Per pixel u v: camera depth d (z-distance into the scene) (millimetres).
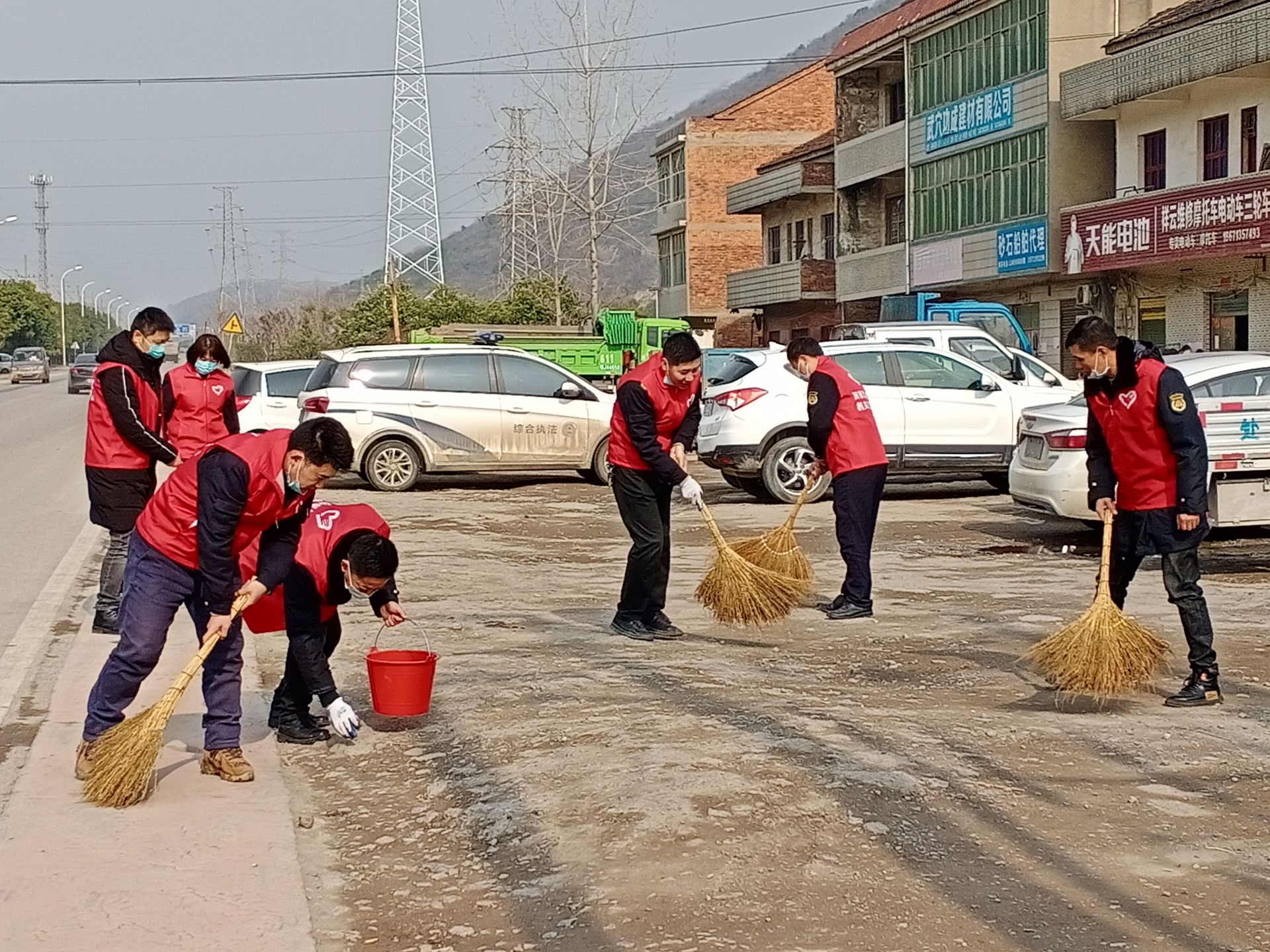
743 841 4906
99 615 8875
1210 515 11453
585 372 32812
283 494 5461
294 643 6098
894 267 37812
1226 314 26953
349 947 4219
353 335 51125
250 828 5211
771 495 16656
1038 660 7047
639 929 4254
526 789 5500
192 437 8867
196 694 7258
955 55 34312
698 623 9047
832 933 4195
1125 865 4727
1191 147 27547
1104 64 28531
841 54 40406
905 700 6871
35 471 21641
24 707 7188
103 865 4848
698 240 54656
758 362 16688
